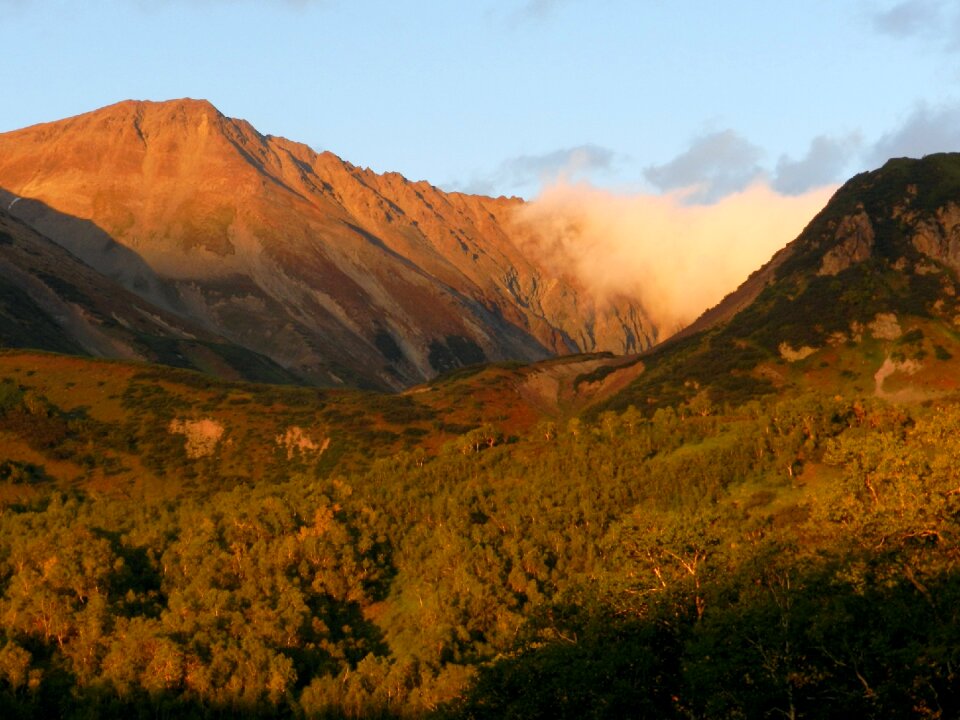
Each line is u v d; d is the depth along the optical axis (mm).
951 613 47500
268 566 91375
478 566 86938
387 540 100000
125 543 99312
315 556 92750
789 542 59000
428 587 86688
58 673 76688
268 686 73812
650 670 51844
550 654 53594
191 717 71375
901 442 80562
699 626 50812
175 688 74500
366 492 114688
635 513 67500
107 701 73625
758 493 93812
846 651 46344
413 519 105438
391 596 90688
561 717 50688
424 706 69188
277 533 98812
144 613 84188
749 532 68688
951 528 56062
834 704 45656
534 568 87500
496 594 82000
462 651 77000
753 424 114812
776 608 48500
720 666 46688
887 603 48469
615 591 59531
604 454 115250
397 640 83125
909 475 63594
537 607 63031
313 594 89000
